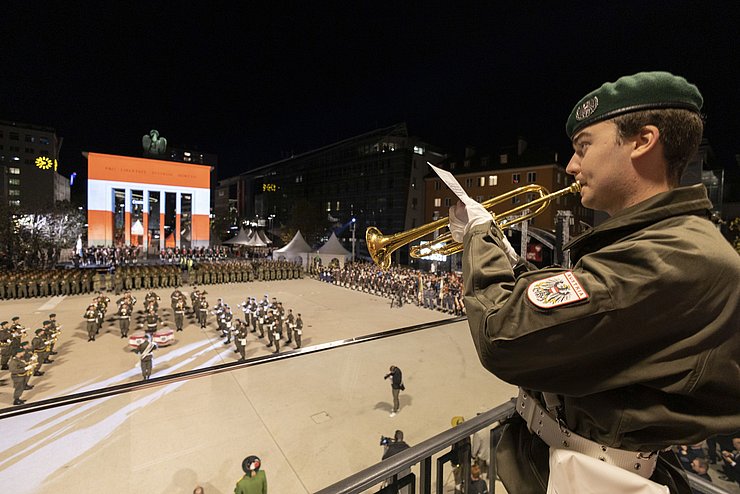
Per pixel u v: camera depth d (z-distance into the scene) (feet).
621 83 3.22
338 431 22.71
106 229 150.82
